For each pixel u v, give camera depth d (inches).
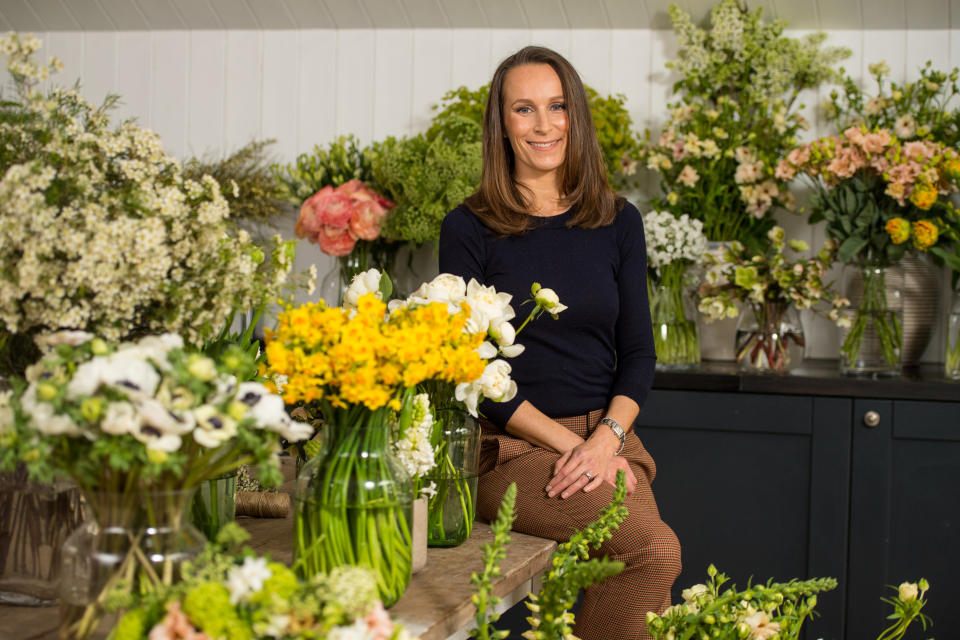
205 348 57.2
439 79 133.9
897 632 63.2
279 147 139.1
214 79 139.8
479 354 61.2
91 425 40.0
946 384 102.9
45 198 46.1
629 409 82.7
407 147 120.0
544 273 83.9
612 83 130.0
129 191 48.2
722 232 124.0
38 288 44.8
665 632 56.9
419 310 51.0
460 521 63.0
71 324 45.5
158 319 49.5
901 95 115.8
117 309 47.1
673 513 110.6
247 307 52.4
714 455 109.3
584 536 57.3
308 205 121.3
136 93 141.9
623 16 127.0
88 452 41.3
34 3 137.3
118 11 137.3
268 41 138.1
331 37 136.4
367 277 61.4
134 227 45.8
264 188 129.7
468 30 132.5
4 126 49.0
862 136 108.3
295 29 137.0
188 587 39.4
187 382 41.2
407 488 52.1
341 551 50.1
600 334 85.0
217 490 55.5
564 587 48.9
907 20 122.0
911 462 104.4
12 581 49.1
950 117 116.6
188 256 49.7
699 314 129.5
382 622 39.6
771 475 107.9
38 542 49.0
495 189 86.9
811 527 106.5
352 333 47.6
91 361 41.0
